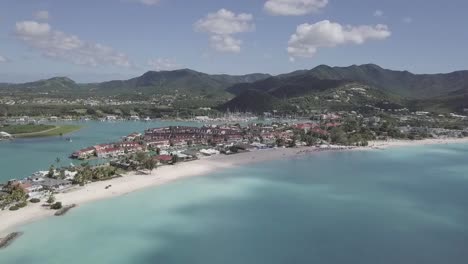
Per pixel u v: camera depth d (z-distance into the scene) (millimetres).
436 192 173500
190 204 148750
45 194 153750
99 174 180625
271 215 138375
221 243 114312
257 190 170625
